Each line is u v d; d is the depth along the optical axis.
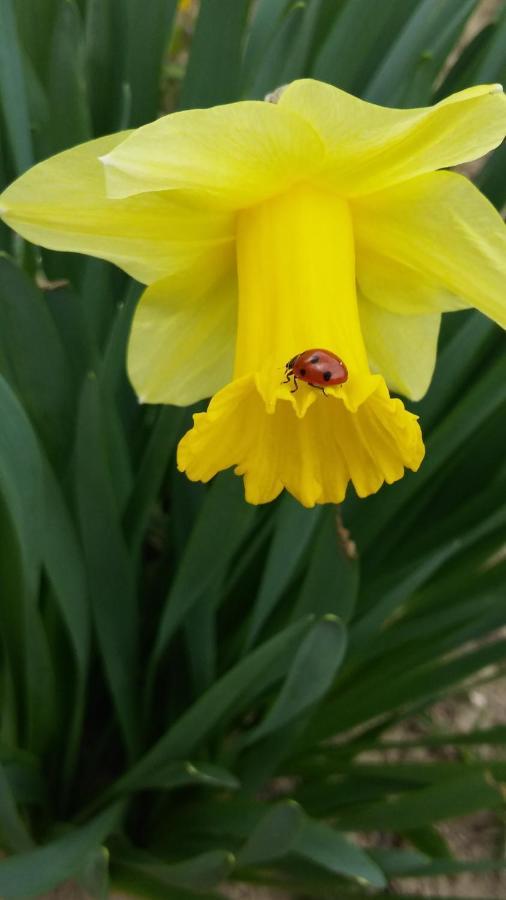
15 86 0.22
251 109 0.17
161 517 0.31
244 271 0.19
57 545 0.22
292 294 0.19
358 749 0.27
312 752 0.27
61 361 0.21
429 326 0.20
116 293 0.26
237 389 0.18
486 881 0.29
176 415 0.22
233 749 0.24
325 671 0.21
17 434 0.20
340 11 0.25
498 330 0.25
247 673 0.22
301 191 0.19
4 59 0.22
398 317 0.20
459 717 0.33
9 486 0.19
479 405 0.23
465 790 0.22
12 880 0.21
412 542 0.27
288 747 0.25
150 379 0.20
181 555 0.25
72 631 0.23
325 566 0.23
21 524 0.20
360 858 0.21
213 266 0.19
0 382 0.19
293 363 0.18
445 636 0.26
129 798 0.25
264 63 0.23
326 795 0.25
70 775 0.26
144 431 0.26
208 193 0.18
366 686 0.26
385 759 0.31
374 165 0.18
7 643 0.24
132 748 0.26
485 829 0.30
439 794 0.22
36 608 0.22
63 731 0.26
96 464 0.21
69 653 0.25
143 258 0.19
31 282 0.20
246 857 0.21
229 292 0.20
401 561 0.27
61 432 0.22
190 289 0.20
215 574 0.23
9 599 0.24
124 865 0.24
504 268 0.19
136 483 0.23
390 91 0.24
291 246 0.19
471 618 0.26
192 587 0.23
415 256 0.19
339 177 0.19
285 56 0.23
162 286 0.19
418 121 0.17
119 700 0.25
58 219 0.18
